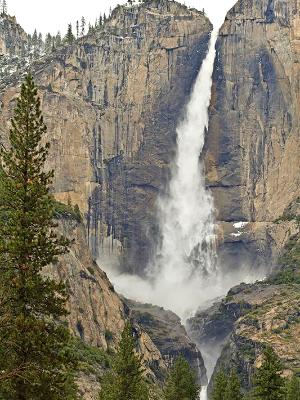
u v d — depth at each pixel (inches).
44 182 3009.4
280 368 4672.7
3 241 2817.4
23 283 2787.9
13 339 2664.9
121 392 4933.6
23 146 3009.4
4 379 2610.7
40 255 2896.2
